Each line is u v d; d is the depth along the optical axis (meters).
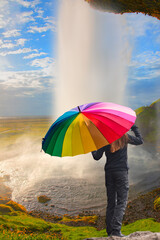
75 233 7.18
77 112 2.85
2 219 7.76
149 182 14.24
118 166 3.51
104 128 2.57
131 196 11.94
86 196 12.36
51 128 2.99
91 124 2.62
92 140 2.53
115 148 3.36
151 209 9.62
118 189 3.52
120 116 2.74
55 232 7.46
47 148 2.87
